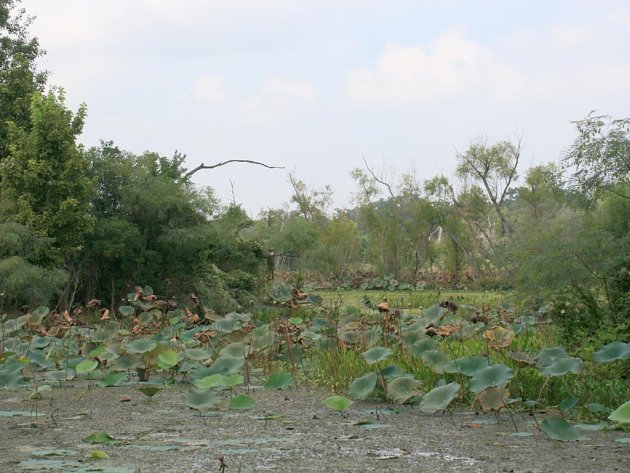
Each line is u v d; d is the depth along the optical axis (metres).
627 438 6.43
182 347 11.91
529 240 11.08
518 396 8.23
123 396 9.09
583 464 5.58
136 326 13.16
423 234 47.28
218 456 5.89
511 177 43.50
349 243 51.22
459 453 6.00
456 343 11.97
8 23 29.20
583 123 12.10
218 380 8.01
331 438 6.63
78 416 7.79
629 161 12.00
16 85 25.47
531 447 6.20
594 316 10.63
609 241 10.30
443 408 7.33
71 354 12.43
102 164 25.22
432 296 29.08
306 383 9.93
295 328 11.78
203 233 24.47
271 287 27.67
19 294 20.55
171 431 6.99
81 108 23.42
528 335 12.28
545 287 10.68
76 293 24.31
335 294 38.34
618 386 8.13
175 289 24.52
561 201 12.45
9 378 8.94
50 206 22.03
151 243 24.88
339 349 11.38
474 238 44.47
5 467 5.49
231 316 12.64
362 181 47.88
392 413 7.91
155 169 26.48
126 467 5.52
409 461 5.73
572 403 7.36
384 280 46.47
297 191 55.19
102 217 24.67
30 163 21.89
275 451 6.09
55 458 5.82
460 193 45.16
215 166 29.72
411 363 9.83
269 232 49.31
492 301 23.30
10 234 20.25
